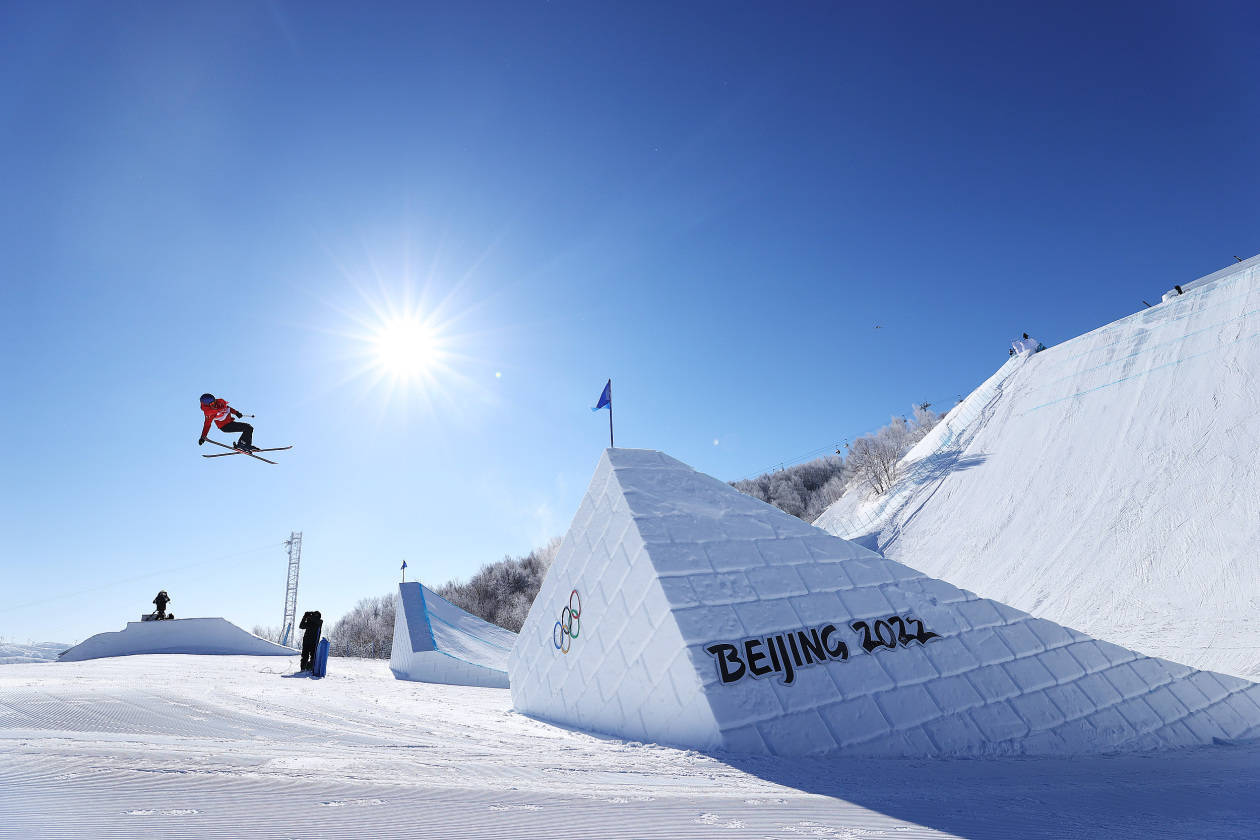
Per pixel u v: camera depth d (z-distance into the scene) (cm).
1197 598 1841
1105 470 2838
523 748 639
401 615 2106
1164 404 2925
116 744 484
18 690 790
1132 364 3422
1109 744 761
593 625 884
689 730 696
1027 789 514
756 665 719
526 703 1034
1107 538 2403
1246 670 1332
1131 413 3061
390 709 936
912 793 488
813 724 691
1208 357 2955
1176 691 848
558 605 984
